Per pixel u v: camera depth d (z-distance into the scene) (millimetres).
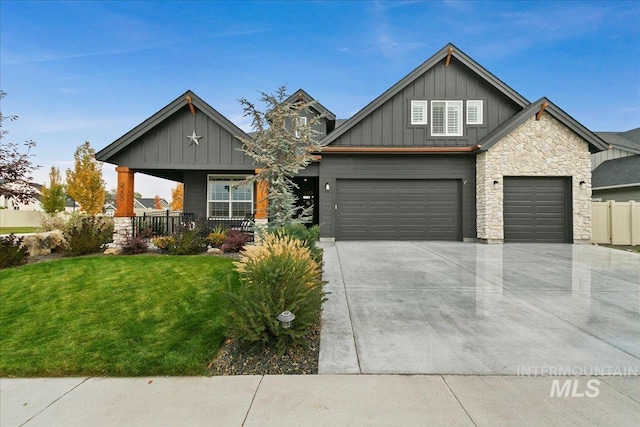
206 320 4500
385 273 7129
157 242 9375
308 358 3570
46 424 2547
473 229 12477
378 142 12750
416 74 12625
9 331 4254
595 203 12281
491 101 12820
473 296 5535
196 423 2523
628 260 8531
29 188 8727
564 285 6160
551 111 11656
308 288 4039
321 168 12609
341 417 2568
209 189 13812
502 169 11812
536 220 11984
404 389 2953
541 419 2521
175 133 11102
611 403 2719
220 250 9586
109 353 3660
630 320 4473
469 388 2955
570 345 3758
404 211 12672
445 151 12266
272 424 2498
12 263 7605
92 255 9047
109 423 2543
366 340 3947
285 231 6895
